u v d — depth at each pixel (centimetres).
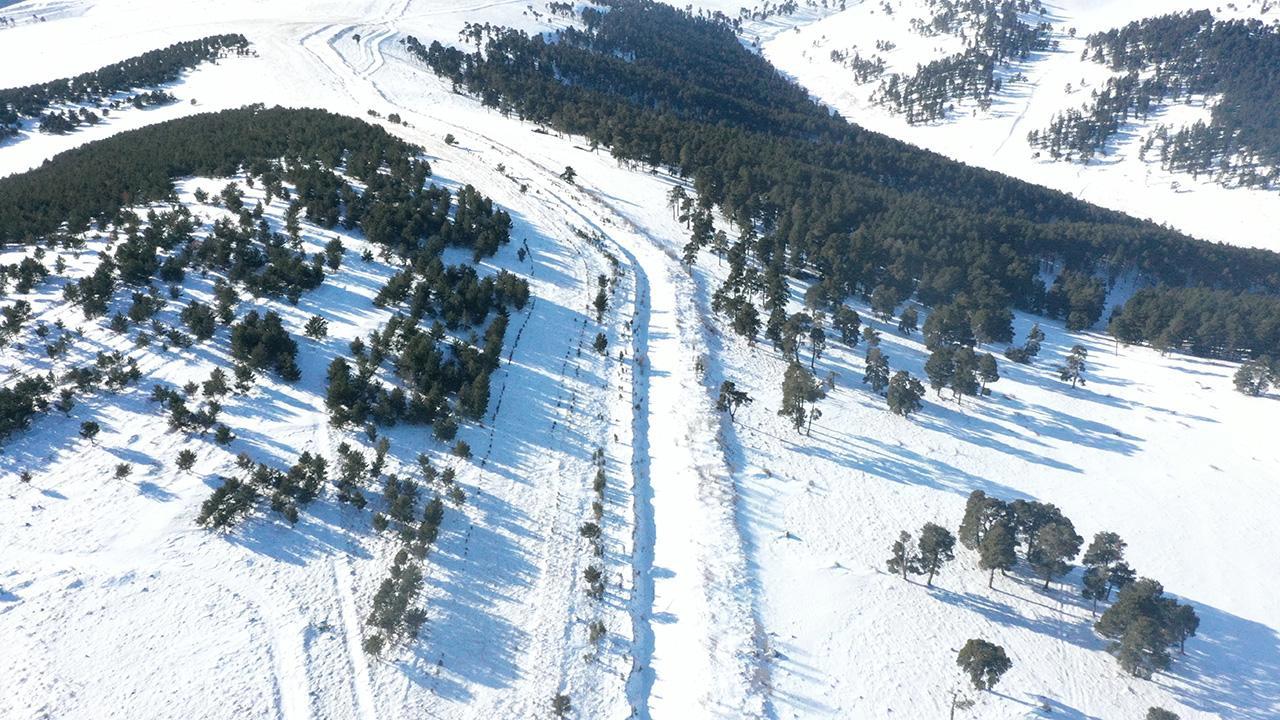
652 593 6175
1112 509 8088
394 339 7956
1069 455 9062
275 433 6506
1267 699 5812
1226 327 12100
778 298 11194
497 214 11506
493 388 8000
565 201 14450
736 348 10344
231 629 4856
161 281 8112
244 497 5569
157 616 4844
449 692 4825
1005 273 13588
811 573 6519
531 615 5544
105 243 8806
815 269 13512
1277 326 12031
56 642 4575
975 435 9219
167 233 8919
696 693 5256
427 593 5428
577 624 5594
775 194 15138
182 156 11744
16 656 4444
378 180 11381
